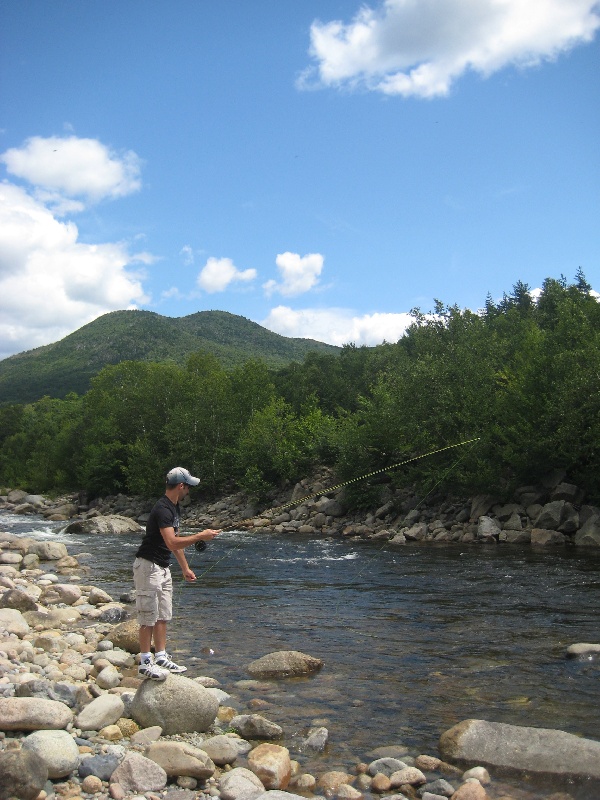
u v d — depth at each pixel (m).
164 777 5.28
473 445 25.48
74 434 62.09
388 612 11.89
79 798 4.90
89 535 30.95
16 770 4.71
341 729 6.63
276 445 37.88
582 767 5.42
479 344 29.45
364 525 28.20
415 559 19.12
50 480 66.25
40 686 6.85
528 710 6.95
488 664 8.59
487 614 11.55
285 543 24.81
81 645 9.45
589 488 23.47
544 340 28.31
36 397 190.25
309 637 10.13
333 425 38.19
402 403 29.72
